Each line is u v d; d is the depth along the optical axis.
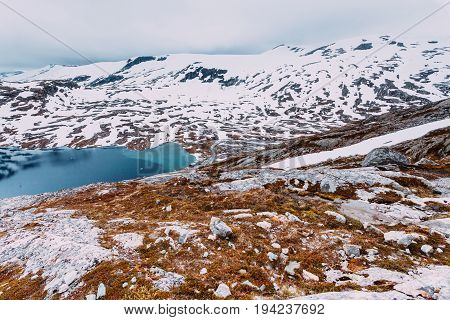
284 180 45.28
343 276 18.27
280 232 24.38
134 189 56.16
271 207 32.69
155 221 31.89
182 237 22.66
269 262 19.77
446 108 123.38
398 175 45.84
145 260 20.03
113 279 17.42
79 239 26.27
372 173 46.47
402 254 21.81
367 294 15.14
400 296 14.88
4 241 32.09
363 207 33.22
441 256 21.75
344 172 46.34
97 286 16.98
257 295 16.00
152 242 23.23
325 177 44.09
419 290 15.47
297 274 18.58
